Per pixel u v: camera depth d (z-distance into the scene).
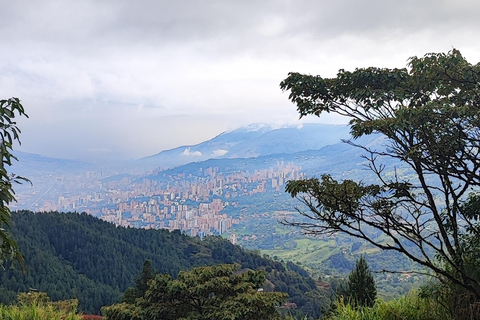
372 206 4.38
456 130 4.19
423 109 4.00
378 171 4.82
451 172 4.44
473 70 4.15
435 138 4.30
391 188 4.67
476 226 4.70
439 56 4.41
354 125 4.46
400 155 4.52
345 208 4.34
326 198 4.37
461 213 4.93
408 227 4.43
